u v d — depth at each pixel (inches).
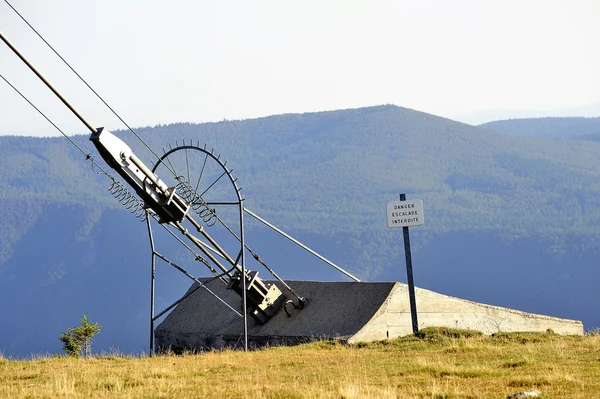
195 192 2935.5
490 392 1668.3
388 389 1674.5
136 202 2891.2
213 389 1782.7
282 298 3405.5
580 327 3624.5
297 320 3272.6
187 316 3705.7
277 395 1674.5
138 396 1717.5
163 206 2874.0
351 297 3235.7
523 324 3474.4
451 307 3289.9
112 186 2817.4
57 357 2687.0
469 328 3307.1
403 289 3169.3
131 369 2191.2
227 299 3641.7
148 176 2810.0
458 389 1690.5
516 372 1931.6
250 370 2150.6
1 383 2022.6
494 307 3412.9
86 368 2274.9
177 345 3575.3
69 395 1755.7
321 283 3403.1
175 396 1710.1
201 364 2294.5
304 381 1892.2
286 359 2389.3
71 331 3235.7
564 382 1742.1
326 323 3157.0
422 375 1935.3
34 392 1795.0
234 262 3235.7
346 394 1600.6
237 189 2960.1
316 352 2596.0
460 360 2204.7
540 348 2383.1
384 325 3058.6
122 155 2719.0
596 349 2321.6
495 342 2625.5
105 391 1807.3
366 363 2219.5
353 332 3011.8
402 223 3002.0
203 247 3157.0
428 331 2834.6
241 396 1689.2
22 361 2513.5
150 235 2970.0
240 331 3366.1
